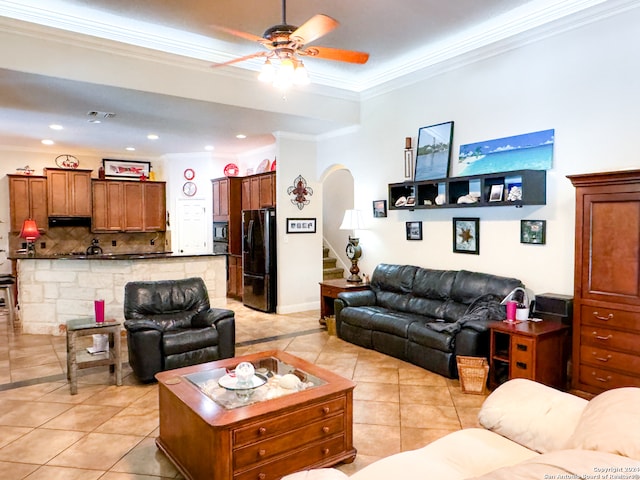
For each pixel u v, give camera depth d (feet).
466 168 15.52
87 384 12.66
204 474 7.32
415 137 17.57
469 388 11.77
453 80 15.96
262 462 7.38
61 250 26.99
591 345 10.99
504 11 13.24
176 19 13.41
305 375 9.13
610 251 10.55
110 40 13.66
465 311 13.94
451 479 5.47
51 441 9.37
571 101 12.60
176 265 19.97
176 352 12.75
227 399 7.91
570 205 12.68
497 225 14.60
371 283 18.34
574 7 12.23
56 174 26.09
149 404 11.27
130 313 13.67
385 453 8.83
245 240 23.73
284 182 21.99
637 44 11.24
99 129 21.07
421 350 13.61
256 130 21.36
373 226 19.83
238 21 13.57
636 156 11.32
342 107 19.63
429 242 17.11
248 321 20.39
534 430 6.17
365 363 14.26
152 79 14.65
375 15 13.30
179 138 23.58
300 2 12.35
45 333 18.35
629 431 4.35
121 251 28.94
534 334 10.92
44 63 12.78
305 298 23.02
